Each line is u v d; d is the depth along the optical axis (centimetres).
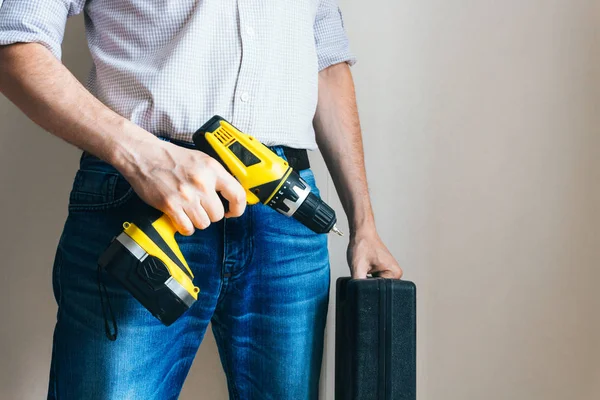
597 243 134
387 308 104
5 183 141
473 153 145
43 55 80
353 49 151
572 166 137
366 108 150
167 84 88
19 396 142
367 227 117
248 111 93
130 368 88
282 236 99
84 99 81
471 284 145
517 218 142
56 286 94
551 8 138
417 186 148
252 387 102
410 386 105
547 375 139
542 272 139
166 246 81
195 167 78
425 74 148
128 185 87
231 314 101
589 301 135
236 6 93
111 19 93
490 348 144
